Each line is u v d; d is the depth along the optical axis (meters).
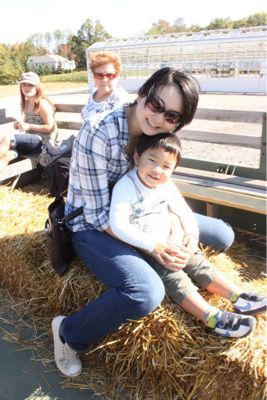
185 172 3.70
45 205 3.23
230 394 1.82
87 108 4.08
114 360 2.11
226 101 13.73
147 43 19.03
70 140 4.08
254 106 11.83
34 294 2.53
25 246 2.63
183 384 1.97
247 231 3.30
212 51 17.38
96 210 1.99
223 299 2.13
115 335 2.06
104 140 1.90
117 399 2.01
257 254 3.12
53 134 4.20
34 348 2.32
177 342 1.94
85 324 1.94
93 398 2.01
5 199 3.32
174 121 1.83
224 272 2.39
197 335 1.94
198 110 3.75
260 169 3.48
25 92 4.16
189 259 2.14
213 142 3.88
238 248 3.16
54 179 3.58
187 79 1.78
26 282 2.60
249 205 2.89
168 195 2.19
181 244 2.07
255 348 1.81
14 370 2.17
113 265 1.90
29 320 2.53
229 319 1.89
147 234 1.97
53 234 2.10
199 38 17.75
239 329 1.85
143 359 2.00
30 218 2.98
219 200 3.01
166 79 1.76
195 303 1.95
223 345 1.86
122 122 1.92
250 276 2.73
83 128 1.93
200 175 3.60
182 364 1.92
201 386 1.89
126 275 1.86
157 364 1.97
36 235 2.74
